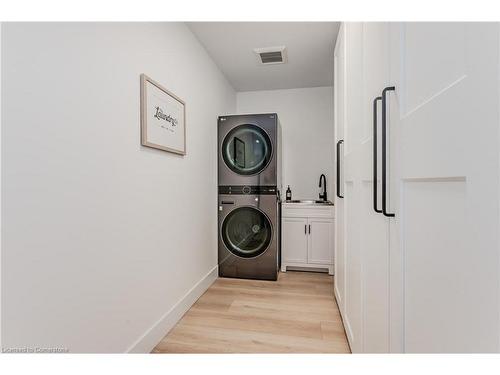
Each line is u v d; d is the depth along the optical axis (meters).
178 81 1.96
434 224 0.60
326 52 2.62
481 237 0.43
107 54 1.21
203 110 2.49
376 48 1.03
